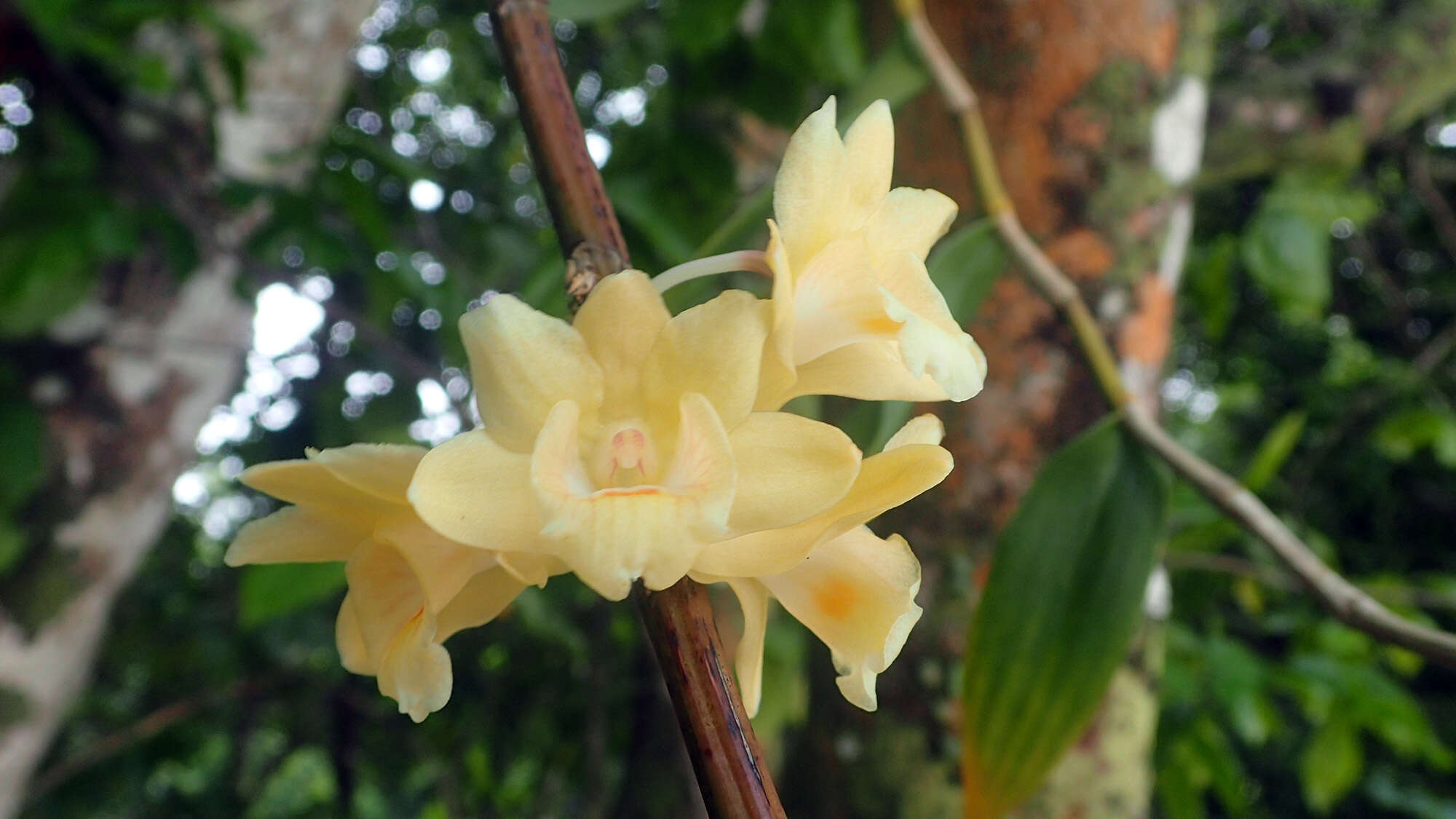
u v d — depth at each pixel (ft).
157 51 1.42
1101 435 0.69
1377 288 2.60
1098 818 0.86
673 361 0.38
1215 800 2.80
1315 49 1.73
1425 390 2.07
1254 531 0.63
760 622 0.42
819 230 0.40
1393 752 2.50
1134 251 0.94
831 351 0.42
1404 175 2.17
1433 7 1.18
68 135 1.29
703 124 1.23
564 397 0.37
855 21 1.11
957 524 0.93
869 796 0.92
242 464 2.55
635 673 1.95
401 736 2.59
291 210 1.27
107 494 1.43
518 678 2.24
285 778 3.96
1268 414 3.05
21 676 1.38
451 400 1.44
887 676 0.93
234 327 1.55
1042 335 0.93
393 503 0.39
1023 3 0.95
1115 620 0.65
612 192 1.09
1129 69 0.94
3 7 1.21
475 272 2.02
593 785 1.84
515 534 0.36
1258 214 1.38
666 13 1.29
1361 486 2.77
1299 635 1.50
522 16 0.45
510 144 2.58
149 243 1.42
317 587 0.97
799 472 0.36
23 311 1.23
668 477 0.37
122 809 3.15
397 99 2.56
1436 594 1.41
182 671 2.72
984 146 0.74
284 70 1.55
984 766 0.64
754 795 0.35
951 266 0.72
